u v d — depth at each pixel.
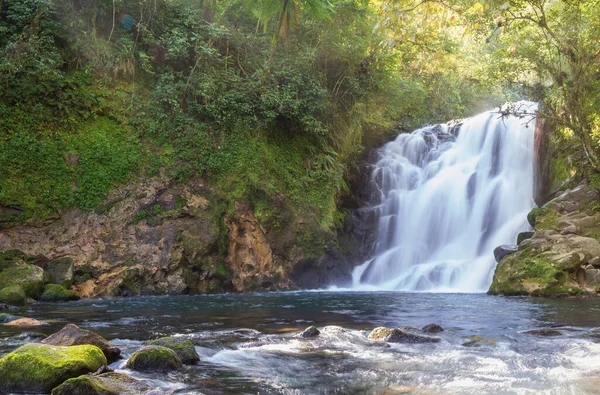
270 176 18.47
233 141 18.08
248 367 5.82
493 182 20.94
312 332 7.65
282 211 18.31
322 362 6.04
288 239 18.23
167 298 14.85
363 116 23.55
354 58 21.62
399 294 15.78
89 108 16.64
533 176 20.05
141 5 18.08
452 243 20.62
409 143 24.70
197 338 7.46
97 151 16.22
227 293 16.86
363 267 20.50
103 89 17.09
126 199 16.30
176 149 17.31
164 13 19.08
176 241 16.41
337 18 20.70
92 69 17.12
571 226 16.08
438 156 23.45
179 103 18.03
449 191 21.66
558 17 18.86
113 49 17.56
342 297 14.81
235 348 6.80
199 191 17.22
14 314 10.61
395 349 6.79
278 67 19.81
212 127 18.05
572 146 18.61
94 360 5.26
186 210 16.80
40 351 5.11
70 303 13.23
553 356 6.30
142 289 15.81
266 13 9.29
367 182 23.44
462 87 34.59
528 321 9.48
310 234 18.64
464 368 5.73
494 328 8.62
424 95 29.38
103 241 15.77
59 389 4.48
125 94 17.48
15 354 5.00
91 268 15.38
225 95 18.27
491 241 19.58
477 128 22.89
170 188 16.92
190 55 18.98
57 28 16.84
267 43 20.30
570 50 18.09
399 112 28.02
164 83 17.97
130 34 18.20
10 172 15.02
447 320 9.70
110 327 8.73
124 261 15.81
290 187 18.88
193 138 17.58
